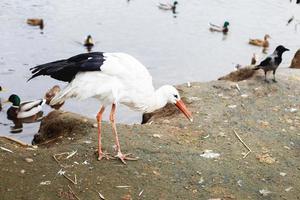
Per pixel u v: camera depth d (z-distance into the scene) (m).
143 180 7.20
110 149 7.94
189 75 21.30
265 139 8.67
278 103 10.26
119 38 25.91
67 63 7.10
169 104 10.42
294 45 26.91
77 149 7.88
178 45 25.52
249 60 24.23
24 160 7.44
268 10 33.38
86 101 16.66
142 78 7.49
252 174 7.54
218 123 9.24
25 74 19.78
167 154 7.94
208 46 25.89
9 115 16.48
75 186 6.94
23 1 31.16
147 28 28.11
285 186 7.29
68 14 29.42
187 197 6.90
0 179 6.93
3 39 24.12
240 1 35.50
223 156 8.01
